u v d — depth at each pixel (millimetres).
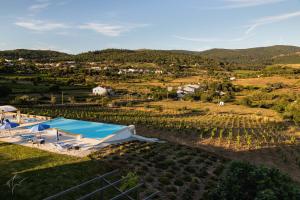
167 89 125812
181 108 78812
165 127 46719
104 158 25969
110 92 106000
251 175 16344
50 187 19703
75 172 22359
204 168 27766
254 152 37250
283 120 65000
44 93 87312
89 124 37719
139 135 38688
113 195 19453
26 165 23406
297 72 185750
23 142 30359
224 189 16812
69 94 92375
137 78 171750
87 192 19562
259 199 14547
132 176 18672
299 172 31766
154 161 26797
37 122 42062
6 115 48219
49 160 24734
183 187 22922
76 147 28203
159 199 20141
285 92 116250
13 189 19062
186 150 32219
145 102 93688
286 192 15594
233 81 161000
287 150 39438
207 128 47406
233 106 91750
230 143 40406
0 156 25406
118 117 53781
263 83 147500
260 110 83062
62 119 40812
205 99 103500
